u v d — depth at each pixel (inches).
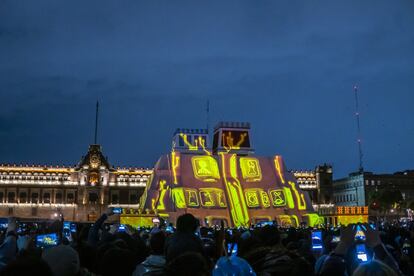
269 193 4906.5
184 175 4832.7
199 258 289.6
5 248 502.9
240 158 5078.7
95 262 429.1
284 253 404.8
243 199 4800.7
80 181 6466.5
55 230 652.7
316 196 7042.3
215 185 4825.3
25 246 510.9
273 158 5177.2
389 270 252.1
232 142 5669.3
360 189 7549.2
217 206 4665.4
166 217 4192.9
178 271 284.8
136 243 584.7
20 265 212.5
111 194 6560.0
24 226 1405.0
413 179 7667.3
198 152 5502.0
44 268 215.3
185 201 4601.4
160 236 466.6
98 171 6505.9
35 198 6407.5
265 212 4778.5
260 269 388.8
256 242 426.9
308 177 7101.4
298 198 4940.9
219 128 5728.3
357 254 428.5
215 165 4963.1
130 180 6628.9
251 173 5017.2
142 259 565.6
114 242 510.9
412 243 754.2
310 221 4677.7
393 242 962.7
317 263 484.1
